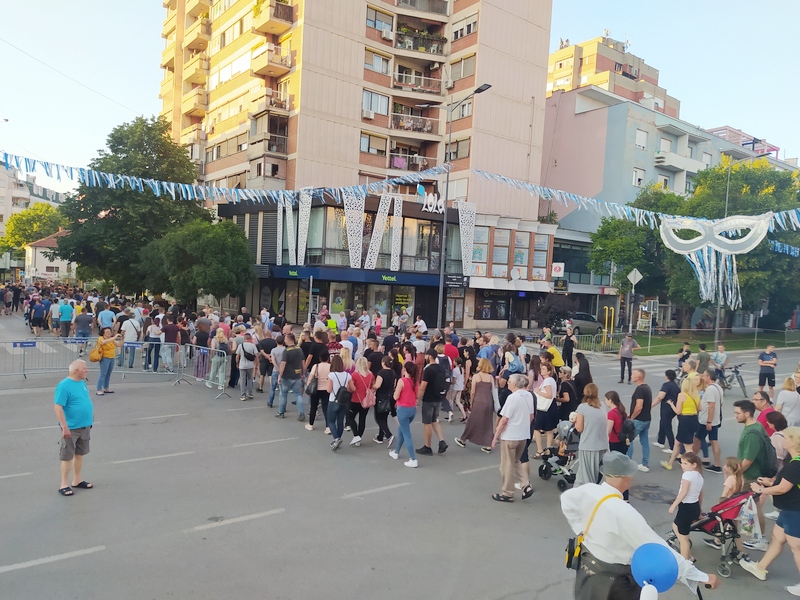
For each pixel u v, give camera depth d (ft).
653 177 148.77
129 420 33.94
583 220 148.36
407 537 19.57
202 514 20.62
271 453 28.91
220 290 86.69
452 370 38.42
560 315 103.91
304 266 97.55
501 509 22.85
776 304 129.49
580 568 11.23
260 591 15.47
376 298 105.29
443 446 30.73
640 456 32.17
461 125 117.39
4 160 32.37
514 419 23.70
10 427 31.01
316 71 105.40
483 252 114.21
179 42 152.15
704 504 24.71
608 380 61.57
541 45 124.47
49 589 15.11
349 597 15.42
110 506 20.95
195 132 137.59
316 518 20.80
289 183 106.01
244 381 41.57
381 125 115.34
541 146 125.29
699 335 116.16
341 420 30.25
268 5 103.40
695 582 10.59
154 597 14.92
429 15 120.16
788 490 17.19
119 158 97.04
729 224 41.88
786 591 17.28
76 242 95.96
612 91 201.26
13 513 19.99
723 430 40.11
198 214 108.17
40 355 47.96
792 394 28.63
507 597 15.84
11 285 122.01
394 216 101.65
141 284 102.27
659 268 118.93
